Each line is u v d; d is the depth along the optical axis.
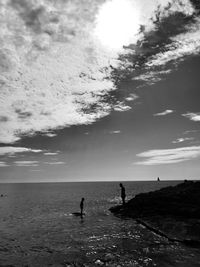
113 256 19.84
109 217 41.25
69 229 32.09
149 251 20.70
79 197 97.12
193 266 16.77
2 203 76.31
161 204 38.12
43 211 53.81
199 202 35.09
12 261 19.12
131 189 150.75
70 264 18.22
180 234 24.80
